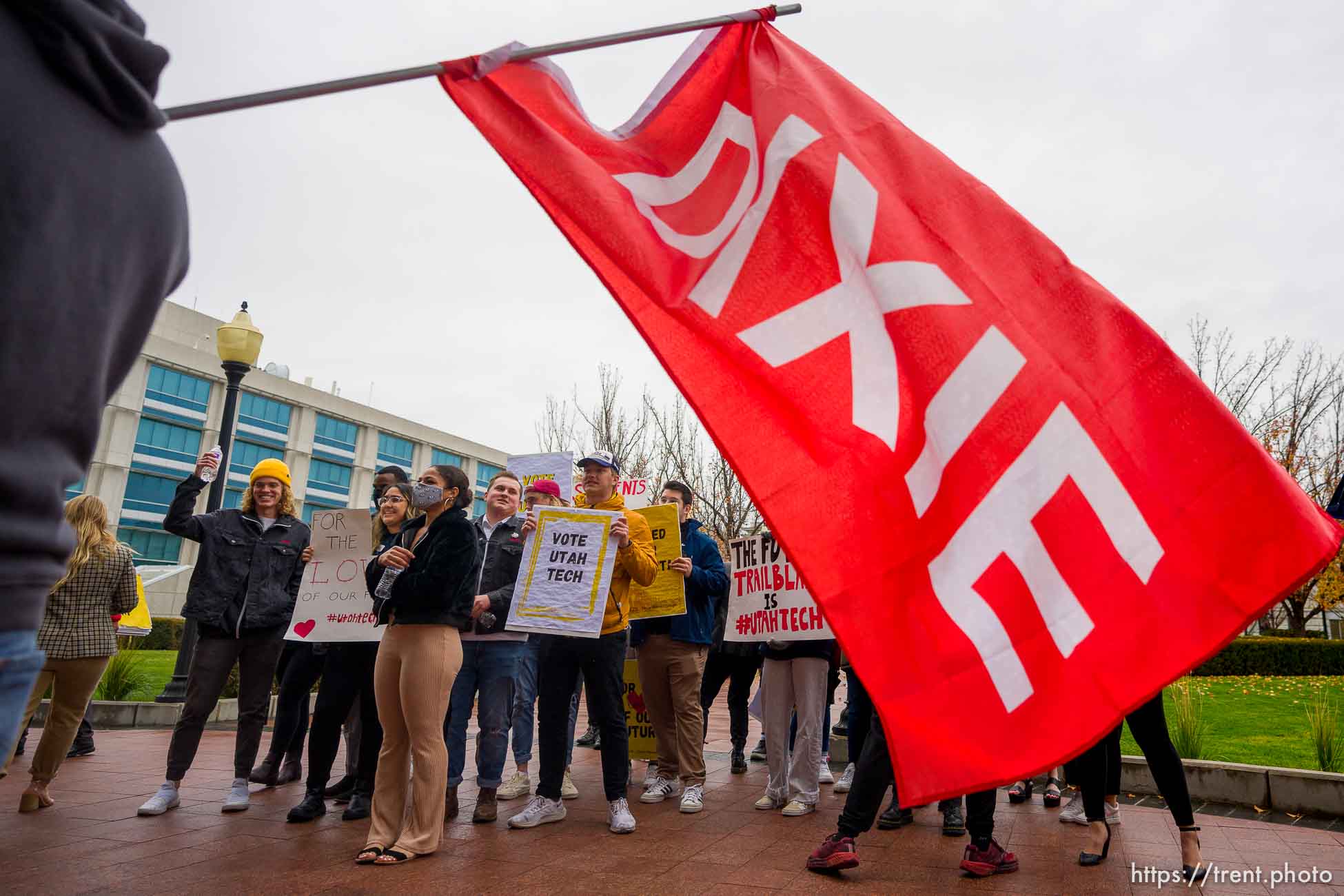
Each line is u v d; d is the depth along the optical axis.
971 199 3.00
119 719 9.67
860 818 4.39
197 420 46.53
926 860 4.73
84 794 6.11
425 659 4.61
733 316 2.97
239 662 5.94
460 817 5.60
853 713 6.42
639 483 8.48
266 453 50.53
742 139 3.34
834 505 2.68
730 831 5.29
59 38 0.91
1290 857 4.80
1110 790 5.52
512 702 6.35
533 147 3.12
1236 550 2.48
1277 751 7.92
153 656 19.17
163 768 7.17
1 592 0.84
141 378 43.69
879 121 3.18
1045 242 2.91
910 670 2.48
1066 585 2.54
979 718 2.42
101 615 5.73
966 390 2.76
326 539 5.93
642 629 6.21
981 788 2.34
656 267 3.02
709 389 2.87
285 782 6.70
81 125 0.95
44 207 0.88
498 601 5.60
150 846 4.77
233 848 4.74
